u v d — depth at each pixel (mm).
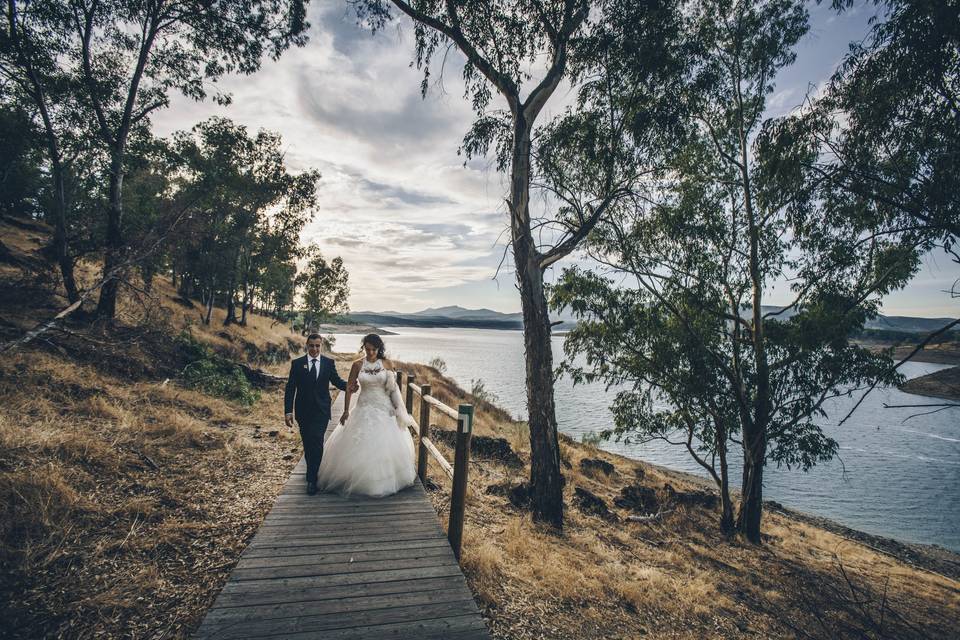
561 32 8281
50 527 3928
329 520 4500
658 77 7871
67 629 2975
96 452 5473
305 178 31406
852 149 7496
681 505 12602
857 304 9602
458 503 4391
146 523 4387
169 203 14461
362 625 2951
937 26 5598
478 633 2980
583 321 11781
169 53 15508
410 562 3795
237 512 4938
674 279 10984
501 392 47344
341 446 5340
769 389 10766
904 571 11984
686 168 10617
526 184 8422
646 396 12016
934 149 6602
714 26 10430
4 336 9250
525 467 11570
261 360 27109
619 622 4801
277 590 3252
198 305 34156
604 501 11086
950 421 48812
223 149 22859
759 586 7797
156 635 3004
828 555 11883
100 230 14250
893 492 25078
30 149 14531
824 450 10273
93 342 10352
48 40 13109
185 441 6859
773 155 8195
